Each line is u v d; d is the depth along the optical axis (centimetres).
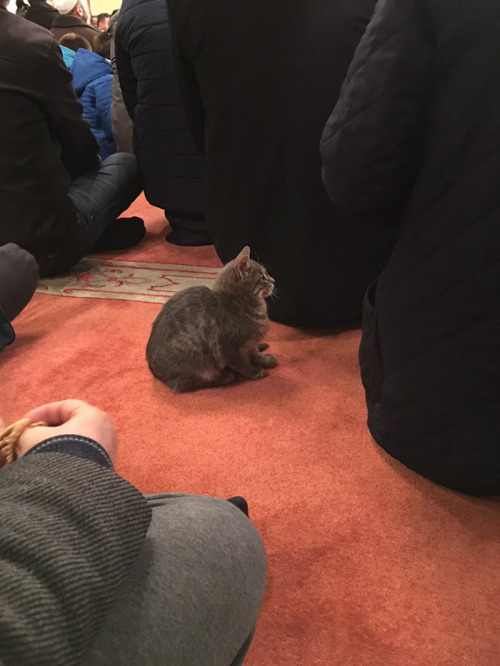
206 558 69
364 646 108
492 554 127
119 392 195
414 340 130
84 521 52
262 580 79
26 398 193
